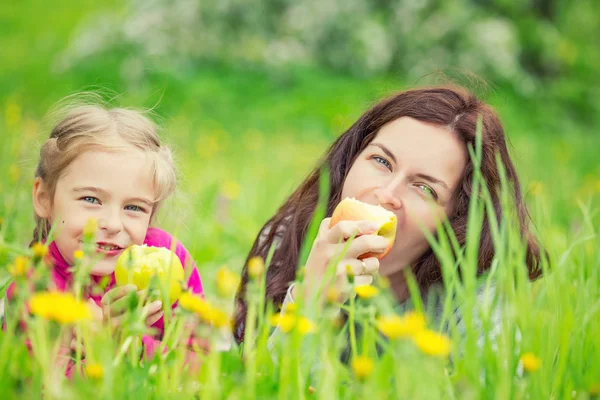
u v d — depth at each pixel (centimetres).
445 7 1389
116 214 223
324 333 162
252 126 1078
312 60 1359
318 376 168
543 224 254
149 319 199
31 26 1565
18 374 160
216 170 674
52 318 142
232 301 273
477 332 181
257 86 1249
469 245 170
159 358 167
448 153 239
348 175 246
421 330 138
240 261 399
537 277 268
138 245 222
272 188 614
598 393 158
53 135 237
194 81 1195
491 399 165
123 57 1233
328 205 276
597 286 219
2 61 1309
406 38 1385
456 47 1379
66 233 223
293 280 265
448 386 157
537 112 1327
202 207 420
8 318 177
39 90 1170
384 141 242
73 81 1203
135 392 154
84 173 223
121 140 232
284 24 1384
